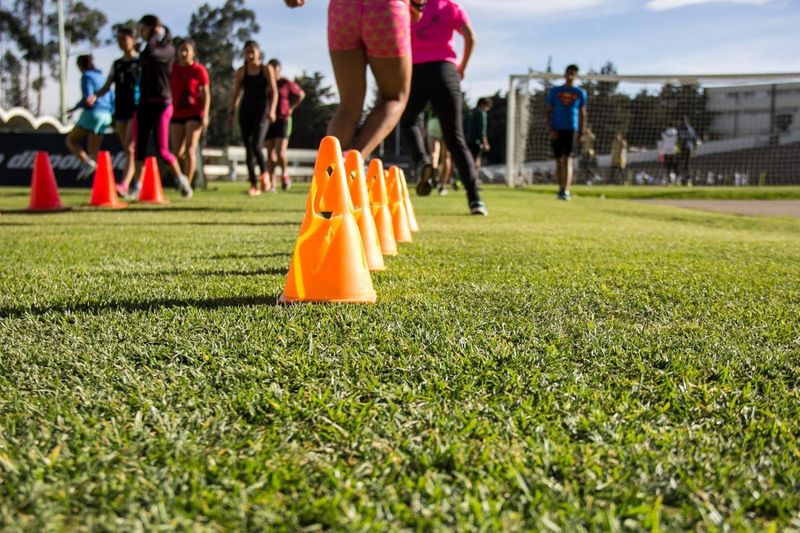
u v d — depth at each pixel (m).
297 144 73.88
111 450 1.30
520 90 26.11
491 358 1.88
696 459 1.29
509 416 1.49
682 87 29.39
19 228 5.87
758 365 1.88
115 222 6.57
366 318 2.34
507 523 1.04
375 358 1.88
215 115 68.19
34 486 1.14
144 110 9.80
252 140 11.99
